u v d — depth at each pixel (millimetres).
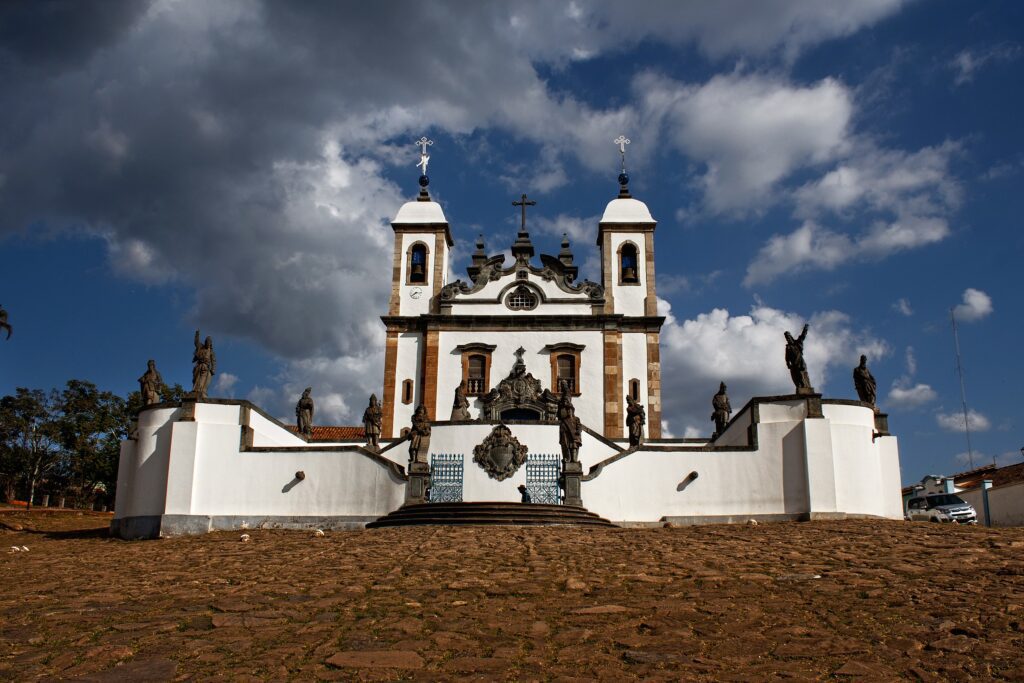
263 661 11969
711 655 11922
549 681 11102
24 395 52562
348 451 29719
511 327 45469
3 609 15156
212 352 30781
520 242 47562
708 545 20375
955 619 13055
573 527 25391
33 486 52281
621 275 47062
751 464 30031
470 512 27078
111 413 54500
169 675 11461
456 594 15477
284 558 19953
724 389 39188
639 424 37625
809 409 29719
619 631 13055
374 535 23531
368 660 11930
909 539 20422
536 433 32188
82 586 17328
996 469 47406
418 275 47438
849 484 29281
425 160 50344
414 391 45312
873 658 11625
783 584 15680
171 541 26203
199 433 29484
